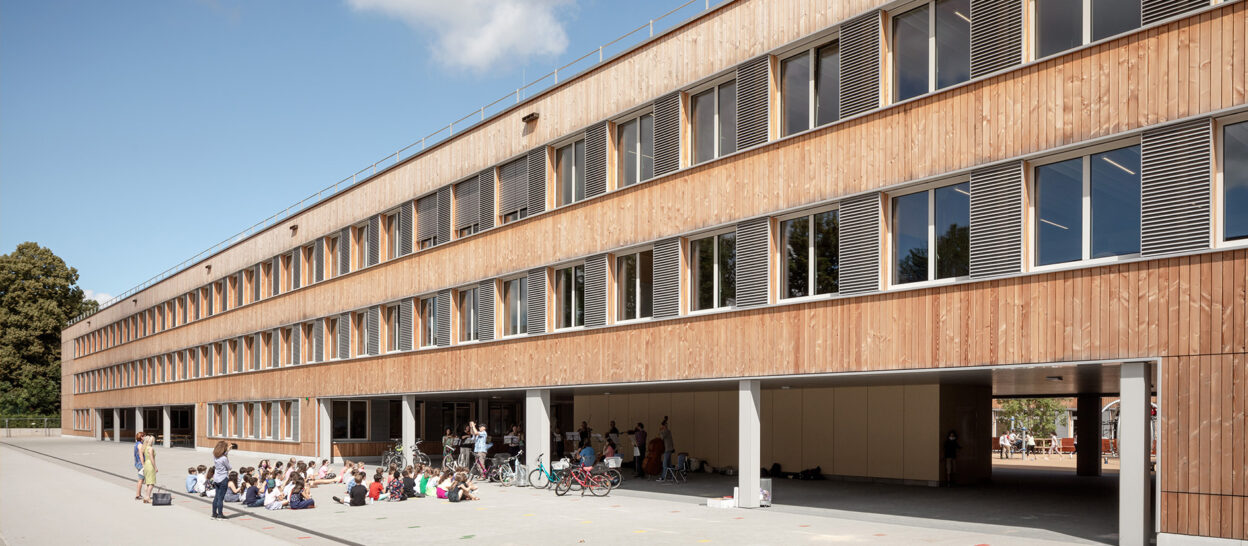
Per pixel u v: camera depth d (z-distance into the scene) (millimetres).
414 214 32938
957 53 16016
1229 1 12625
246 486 21875
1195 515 12602
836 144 17719
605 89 23641
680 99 21297
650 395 33094
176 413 76375
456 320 29875
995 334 15000
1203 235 12719
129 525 18141
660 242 21531
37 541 15875
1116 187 13852
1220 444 12398
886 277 16812
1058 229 14500
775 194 18828
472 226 29406
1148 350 13180
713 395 30547
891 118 16797
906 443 25984
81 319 83938
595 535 15570
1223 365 12430
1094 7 14234
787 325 18375
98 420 77562
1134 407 13336
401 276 33375
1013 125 15000
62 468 37125
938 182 16141
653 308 21625
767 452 29844
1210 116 12742
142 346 65875
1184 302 12859
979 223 15344
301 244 42000
